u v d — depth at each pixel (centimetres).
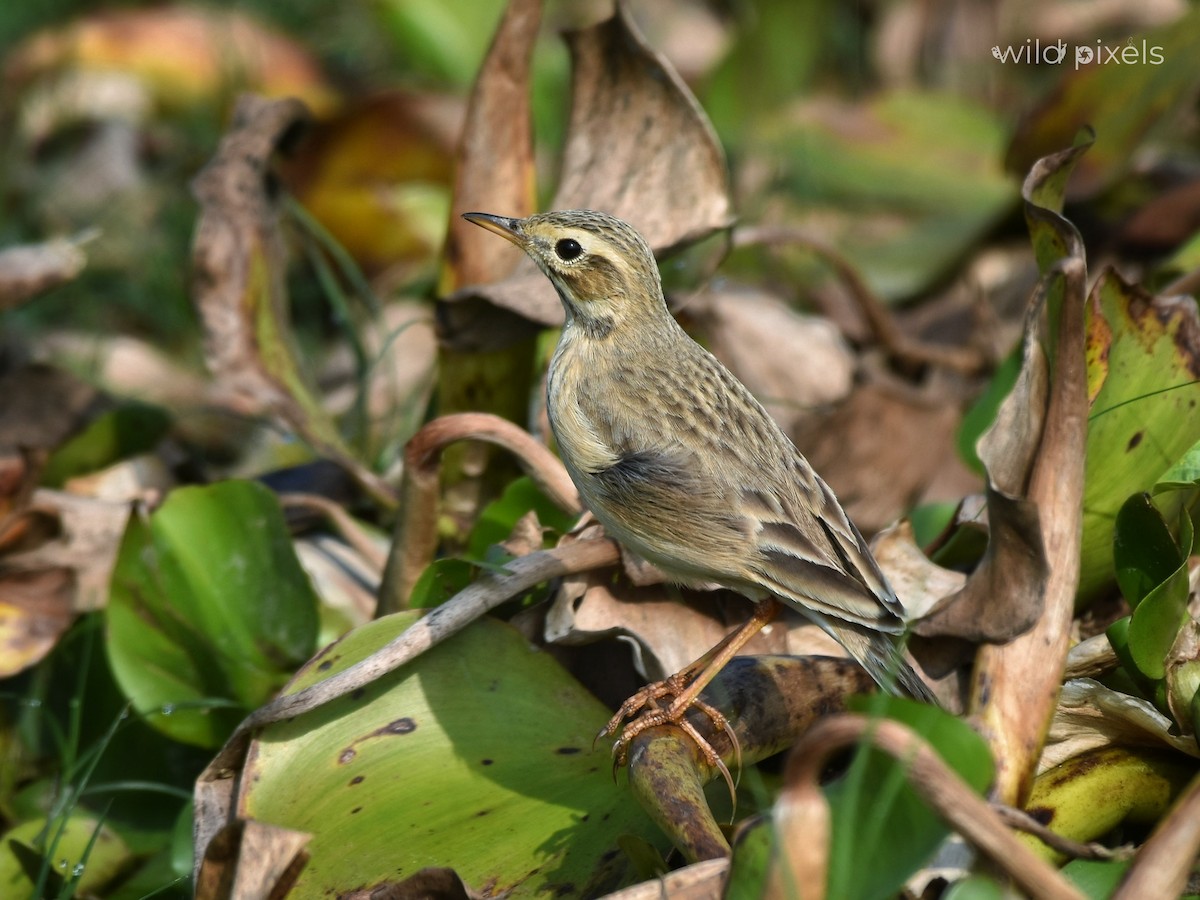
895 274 1595
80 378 1305
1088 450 915
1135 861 645
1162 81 1318
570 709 843
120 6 2070
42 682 1043
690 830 711
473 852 776
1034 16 1983
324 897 762
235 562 1008
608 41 1106
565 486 959
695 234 1102
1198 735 779
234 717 1002
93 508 1117
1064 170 911
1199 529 955
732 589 902
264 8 2083
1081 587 954
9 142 1858
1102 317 891
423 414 1212
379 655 826
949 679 829
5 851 882
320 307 1672
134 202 1806
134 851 955
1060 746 833
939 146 1716
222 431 1509
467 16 1877
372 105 1694
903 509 1214
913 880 733
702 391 920
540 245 977
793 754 608
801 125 1736
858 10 2047
